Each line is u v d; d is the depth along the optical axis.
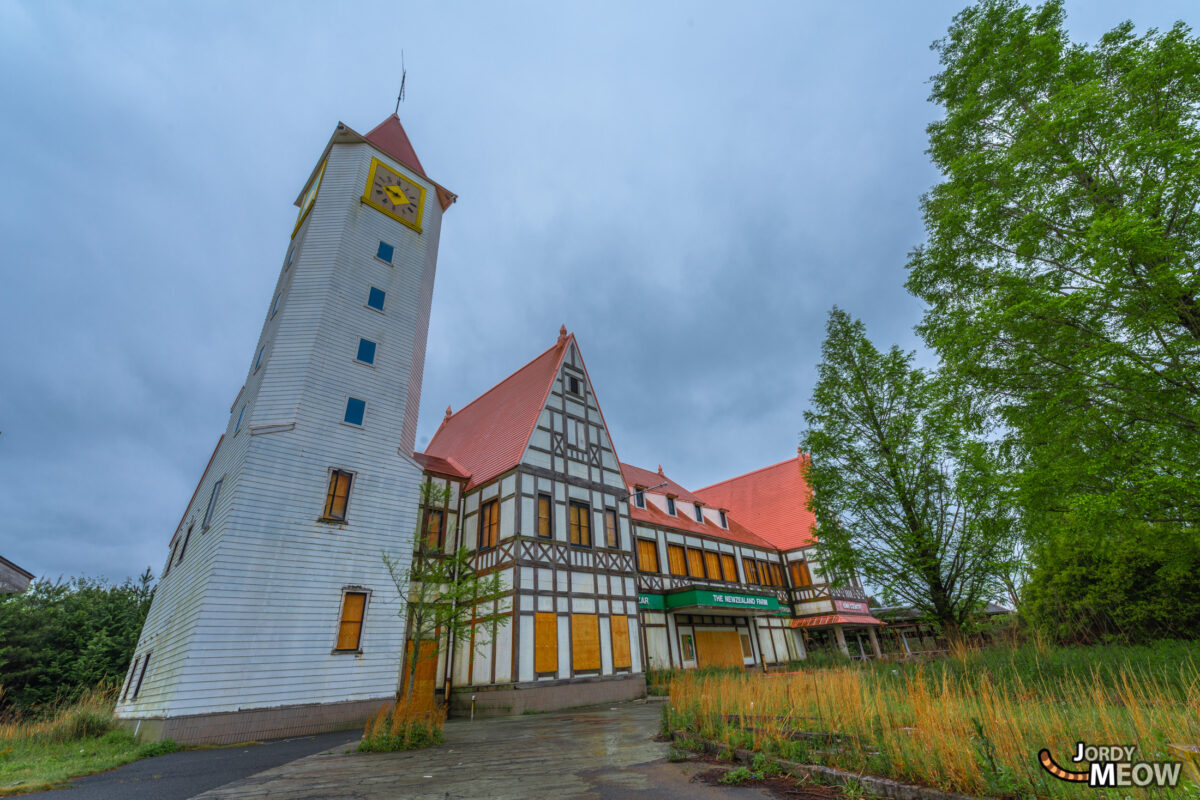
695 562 24.38
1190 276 7.50
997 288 9.86
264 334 18.19
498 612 15.77
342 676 13.07
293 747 10.18
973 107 11.32
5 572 22.59
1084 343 8.60
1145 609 11.90
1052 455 8.47
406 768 7.35
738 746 6.36
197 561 13.54
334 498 14.62
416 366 18.52
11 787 6.75
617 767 6.57
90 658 20.03
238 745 10.79
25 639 19.11
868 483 12.99
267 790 6.36
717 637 23.53
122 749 10.15
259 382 15.36
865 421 13.59
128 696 14.84
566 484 18.72
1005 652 10.38
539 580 16.31
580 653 16.41
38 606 21.58
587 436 20.55
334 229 17.84
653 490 25.89
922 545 11.91
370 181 19.36
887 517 12.63
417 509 16.44
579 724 11.43
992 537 10.96
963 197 10.64
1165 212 8.14
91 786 6.93
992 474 10.05
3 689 16.59
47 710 16.64
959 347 9.62
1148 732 4.44
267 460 13.72
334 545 14.12
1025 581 14.71
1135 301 7.99
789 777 5.30
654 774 6.03
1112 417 8.16
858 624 28.45
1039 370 9.08
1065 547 13.55
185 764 8.62
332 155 19.69
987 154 10.23
